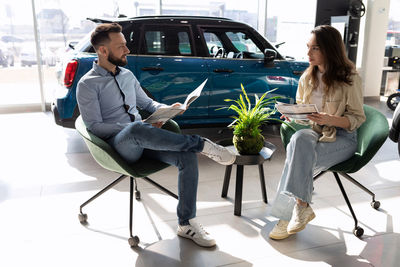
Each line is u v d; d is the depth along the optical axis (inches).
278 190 80.0
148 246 76.9
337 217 90.0
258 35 148.1
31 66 215.6
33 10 204.5
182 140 73.5
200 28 139.5
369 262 71.3
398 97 232.2
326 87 81.4
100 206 95.7
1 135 164.6
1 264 70.4
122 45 81.0
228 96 140.6
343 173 88.7
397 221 88.0
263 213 92.5
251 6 253.8
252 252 74.9
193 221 78.1
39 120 193.5
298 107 73.9
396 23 293.0
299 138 74.9
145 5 230.2
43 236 80.7
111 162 74.6
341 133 82.5
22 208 94.3
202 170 123.9
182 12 239.1
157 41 133.6
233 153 82.3
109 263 71.0
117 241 78.9
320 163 78.2
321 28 80.0
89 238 80.0
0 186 108.4
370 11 249.8
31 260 71.9
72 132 170.4
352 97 79.7
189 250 75.5
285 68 146.1
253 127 85.1
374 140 77.5
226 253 74.5
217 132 174.7
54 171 121.2
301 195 73.8
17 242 78.2
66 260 71.9
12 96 217.3
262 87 143.4
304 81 87.0
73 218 89.1
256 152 86.4
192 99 76.8
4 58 211.0
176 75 133.2
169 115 77.9
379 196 102.6
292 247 76.8
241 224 86.7
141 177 77.3
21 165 126.6
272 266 70.2
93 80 80.7
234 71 139.3
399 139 106.0
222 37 148.9
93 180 113.7
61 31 215.9
